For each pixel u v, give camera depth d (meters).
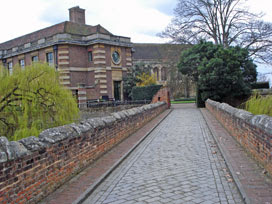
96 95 35.69
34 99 9.93
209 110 23.91
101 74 35.66
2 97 9.67
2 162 4.25
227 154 8.09
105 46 36.47
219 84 27.19
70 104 10.80
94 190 5.93
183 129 14.41
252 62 29.53
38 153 5.23
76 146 6.91
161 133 13.49
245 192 5.09
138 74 40.62
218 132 12.22
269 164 5.90
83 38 36.31
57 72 10.91
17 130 9.36
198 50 29.78
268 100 9.20
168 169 7.28
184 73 30.75
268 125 5.89
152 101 30.81
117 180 6.56
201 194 5.42
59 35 34.34
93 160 8.02
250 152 7.70
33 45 37.66
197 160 8.08
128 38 39.81
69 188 5.90
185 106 33.72
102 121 9.05
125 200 5.32
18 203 4.61
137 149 10.01
